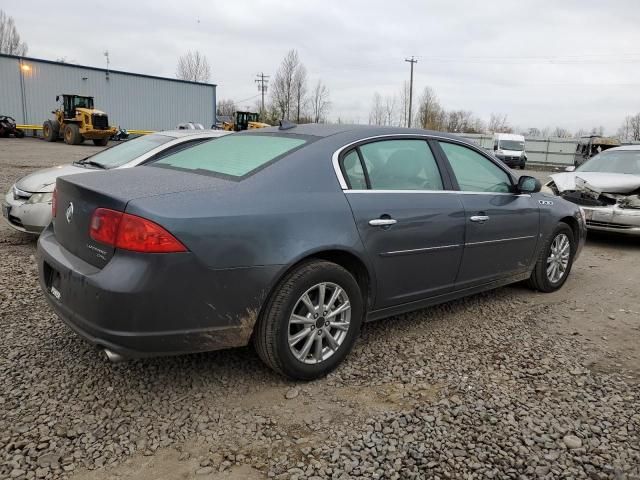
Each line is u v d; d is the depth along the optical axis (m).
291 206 2.97
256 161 3.21
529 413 2.88
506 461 2.47
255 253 2.79
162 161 3.77
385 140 3.65
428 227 3.64
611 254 7.23
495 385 3.19
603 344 3.90
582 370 3.43
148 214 2.56
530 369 3.42
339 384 3.14
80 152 23.22
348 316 3.24
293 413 2.81
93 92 40.56
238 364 3.34
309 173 3.16
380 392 3.07
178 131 6.97
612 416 2.88
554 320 4.37
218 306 2.73
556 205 5.01
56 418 2.68
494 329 4.10
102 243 2.68
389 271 3.46
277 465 2.39
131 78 42.41
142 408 2.81
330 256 3.22
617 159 8.71
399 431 2.67
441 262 3.81
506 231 4.34
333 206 3.14
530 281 5.05
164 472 2.33
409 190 3.64
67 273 2.79
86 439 2.53
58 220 3.14
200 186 2.91
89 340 2.67
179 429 2.64
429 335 3.94
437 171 3.90
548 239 4.88
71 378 3.08
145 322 2.57
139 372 3.19
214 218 2.69
